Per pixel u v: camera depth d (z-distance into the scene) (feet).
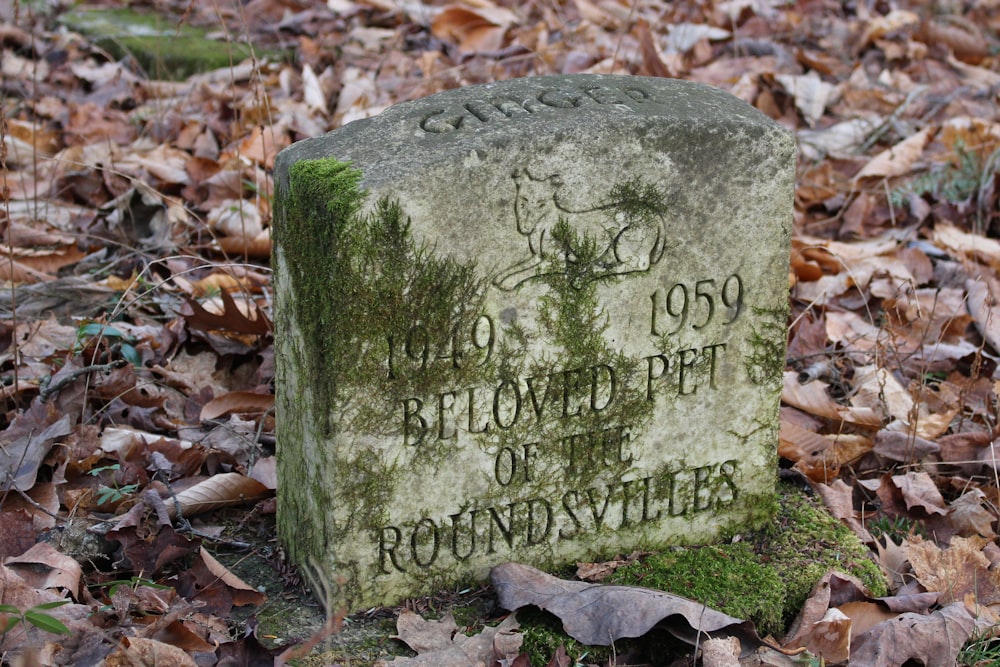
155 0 12.19
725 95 6.00
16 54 10.75
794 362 7.35
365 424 5.64
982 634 5.96
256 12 11.78
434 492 5.81
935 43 11.64
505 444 5.86
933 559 6.19
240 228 7.76
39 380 6.66
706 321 6.00
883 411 7.02
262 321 7.00
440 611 5.88
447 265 5.59
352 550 5.76
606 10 11.90
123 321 7.25
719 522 6.27
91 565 5.95
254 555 6.10
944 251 8.18
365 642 5.74
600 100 5.81
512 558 6.00
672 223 5.84
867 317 7.77
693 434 6.12
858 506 6.67
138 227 7.86
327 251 5.48
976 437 6.79
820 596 6.03
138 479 6.31
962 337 7.52
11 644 5.47
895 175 8.87
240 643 5.60
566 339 5.82
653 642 5.85
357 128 5.64
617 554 6.15
